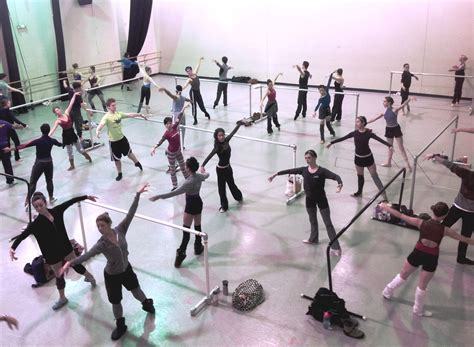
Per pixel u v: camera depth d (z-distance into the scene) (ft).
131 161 34.17
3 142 30.48
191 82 41.45
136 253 22.35
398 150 34.42
